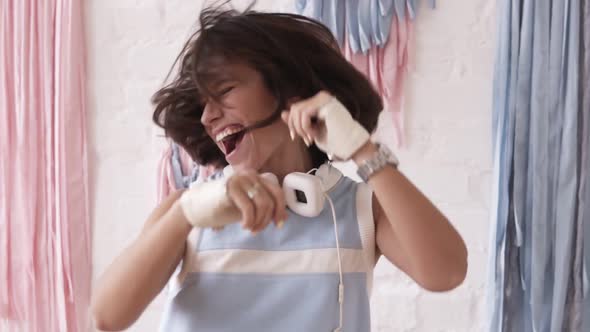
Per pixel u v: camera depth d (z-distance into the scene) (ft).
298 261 2.45
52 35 5.15
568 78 4.37
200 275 2.47
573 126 4.36
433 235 2.26
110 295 2.29
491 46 4.83
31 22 5.13
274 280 2.44
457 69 4.86
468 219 4.88
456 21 4.84
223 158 2.96
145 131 5.19
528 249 4.50
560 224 4.38
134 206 5.22
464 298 4.90
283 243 2.48
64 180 5.12
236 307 2.42
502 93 4.53
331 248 2.46
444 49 4.86
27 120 5.13
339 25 4.82
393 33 4.81
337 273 2.45
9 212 5.18
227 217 2.04
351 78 2.76
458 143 4.87
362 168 2.25
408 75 4.89
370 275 2.58
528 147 4.49
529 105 4.48
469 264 4.89
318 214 2.45
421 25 4.87
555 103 4.41
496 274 4.54
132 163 5.22
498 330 4.53
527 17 4.44
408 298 4.97
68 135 5.14
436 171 4.90
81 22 5.21
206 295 2.44
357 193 2.62
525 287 4.49
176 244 2.28
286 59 2.55
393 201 2.23
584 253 4.41
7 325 5.22
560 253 4.37
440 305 4.93
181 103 2.85
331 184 2.60
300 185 2.37
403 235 2.26
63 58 5.12
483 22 4.83
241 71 2.51
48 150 5.15
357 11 4.79
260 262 2.45
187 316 2.45
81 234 5.22
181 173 5.06
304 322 2.39
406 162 4.92
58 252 5.14
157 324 5.18
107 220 5.24
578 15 4.36
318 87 2.60
